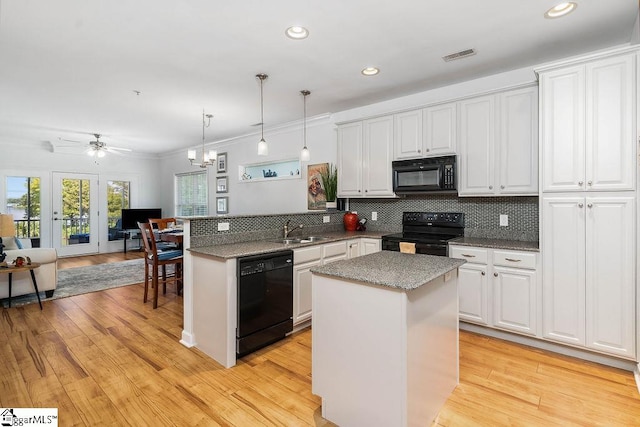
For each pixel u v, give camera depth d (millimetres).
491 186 3133
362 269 1858
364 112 4445
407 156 3697
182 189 8117
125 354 2684
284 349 2785
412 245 2457
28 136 6254
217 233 3070
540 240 2645
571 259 2510
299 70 3234
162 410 1976
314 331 1911
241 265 2545
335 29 2471
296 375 2377
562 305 2561
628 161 2275
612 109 2324
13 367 2465
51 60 2932
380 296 1617
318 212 4160
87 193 7543
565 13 2285
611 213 2348
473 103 3234
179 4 2121
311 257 3219
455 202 3711
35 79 3381
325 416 1882
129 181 8219
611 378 2287
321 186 4910
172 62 3008
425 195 3959
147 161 8500
